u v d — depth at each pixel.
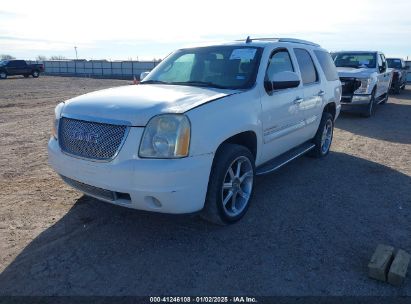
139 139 3.17
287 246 3.55
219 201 3.64
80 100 3.75
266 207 4.45
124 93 3.85
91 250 3.43
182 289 2.90
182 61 4.93
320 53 6.35
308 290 2.91
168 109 3.26
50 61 61.06
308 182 5.37
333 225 4.01
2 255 3.32
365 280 3.04
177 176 3.14
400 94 20.78
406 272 3.13
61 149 3.61
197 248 3.50
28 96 19.06
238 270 3.16
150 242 3.59
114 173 3.20
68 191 4.80
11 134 8.60
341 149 7.42
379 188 5.17
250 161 4.05
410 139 8.42
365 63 12.41
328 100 6.28
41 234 3.71
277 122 4.57
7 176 5.38
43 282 2.97
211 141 3.37
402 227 3.99
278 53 4.84
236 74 4.35
